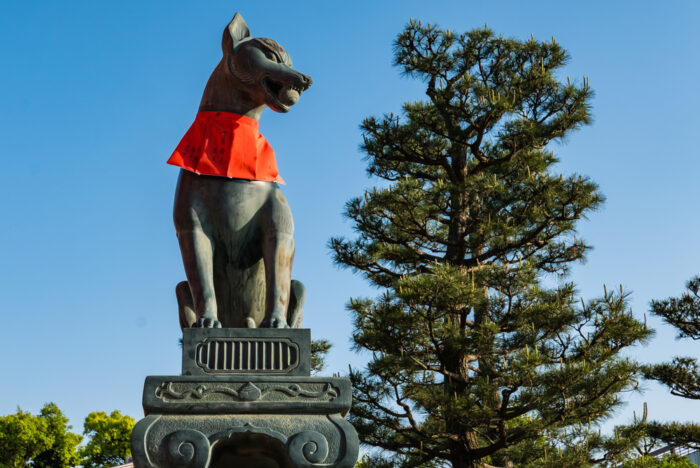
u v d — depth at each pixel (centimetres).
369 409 1323
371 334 1263
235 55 374
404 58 1491
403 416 1316
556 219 1358
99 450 3488
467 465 1310
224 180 366
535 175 1351
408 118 1477
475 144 1450
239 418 312
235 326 373
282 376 319
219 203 363
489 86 1455
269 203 369
